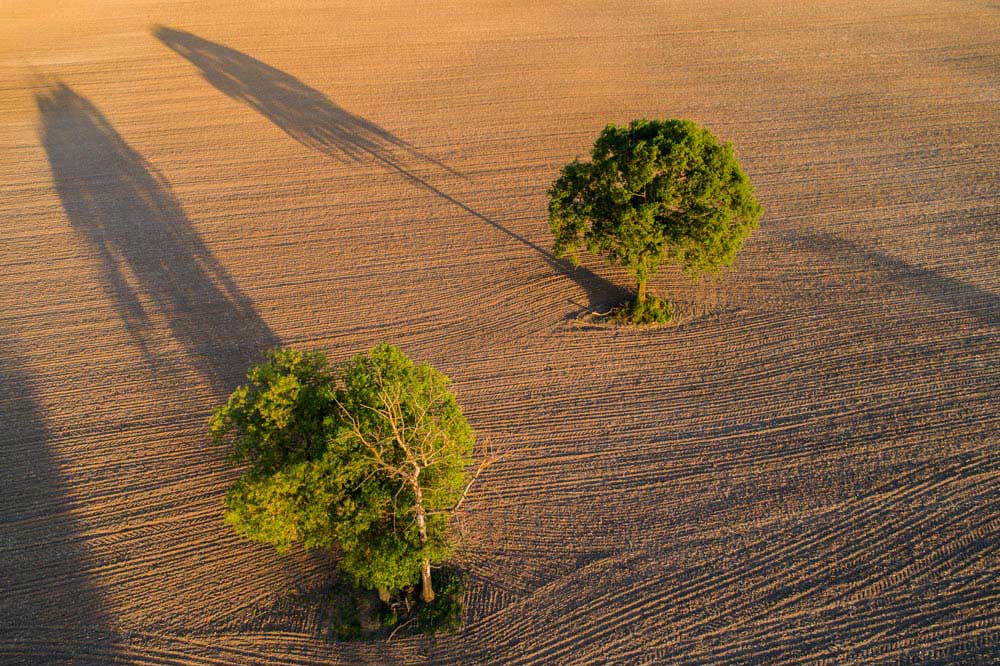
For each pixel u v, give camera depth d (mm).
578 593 18500
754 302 28125
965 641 16953
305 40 61562
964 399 23203
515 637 17625
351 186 38250
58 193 38656
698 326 27078
